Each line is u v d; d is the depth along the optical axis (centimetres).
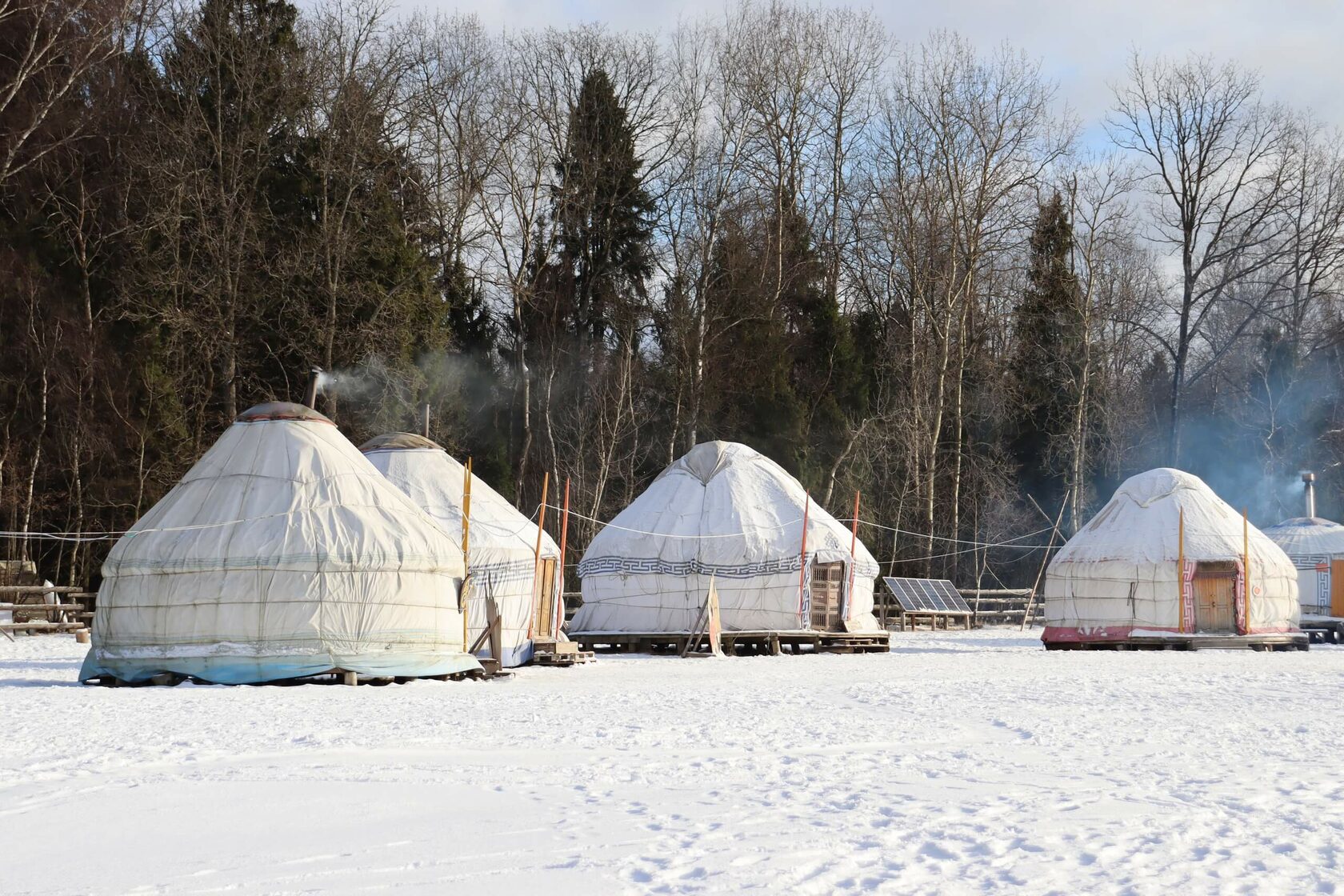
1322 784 1032
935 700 1686
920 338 5084
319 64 4109
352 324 3991
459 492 2528
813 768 1080
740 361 4894
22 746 1142
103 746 1141
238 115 3938
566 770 1046
